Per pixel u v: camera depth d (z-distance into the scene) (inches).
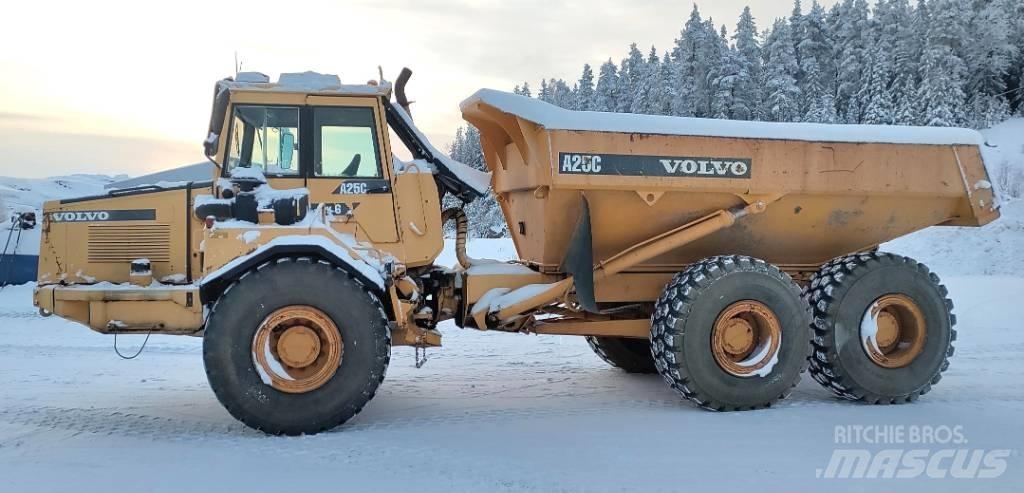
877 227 245.6
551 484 149.3
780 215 235.9
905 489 148.3
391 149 210.4
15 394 237.9
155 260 207.3
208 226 188.4
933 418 207.2
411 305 205.8
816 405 225.1
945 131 237.5
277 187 203.5
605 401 230.4
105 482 150.6
